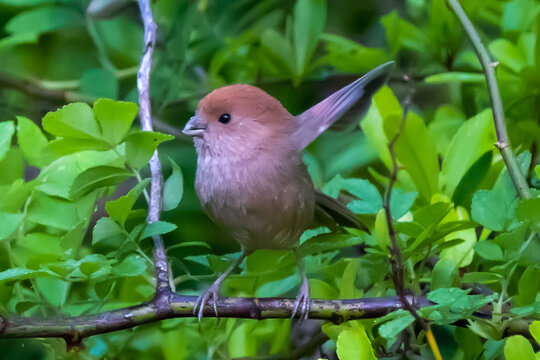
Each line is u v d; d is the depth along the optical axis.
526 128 6.96
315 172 8.23
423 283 6.77
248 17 9.59
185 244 6.14
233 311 5.75
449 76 7.38
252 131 6.66
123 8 8.46
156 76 9.11
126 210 5.62
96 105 5.57
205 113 6.84
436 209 5.42
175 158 9.22
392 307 5.69
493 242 5.48
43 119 5.54
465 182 6.42
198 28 9.52
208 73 9.42
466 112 8.16
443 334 7.73
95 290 5.46
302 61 8.68
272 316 5.78
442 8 7.96
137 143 5.64
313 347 6.71
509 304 5.62
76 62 10.35
